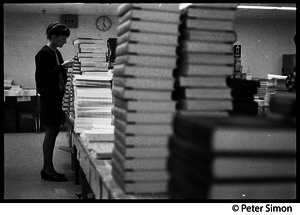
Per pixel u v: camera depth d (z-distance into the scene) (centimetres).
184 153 92
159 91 131
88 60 419
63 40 434
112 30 1089
